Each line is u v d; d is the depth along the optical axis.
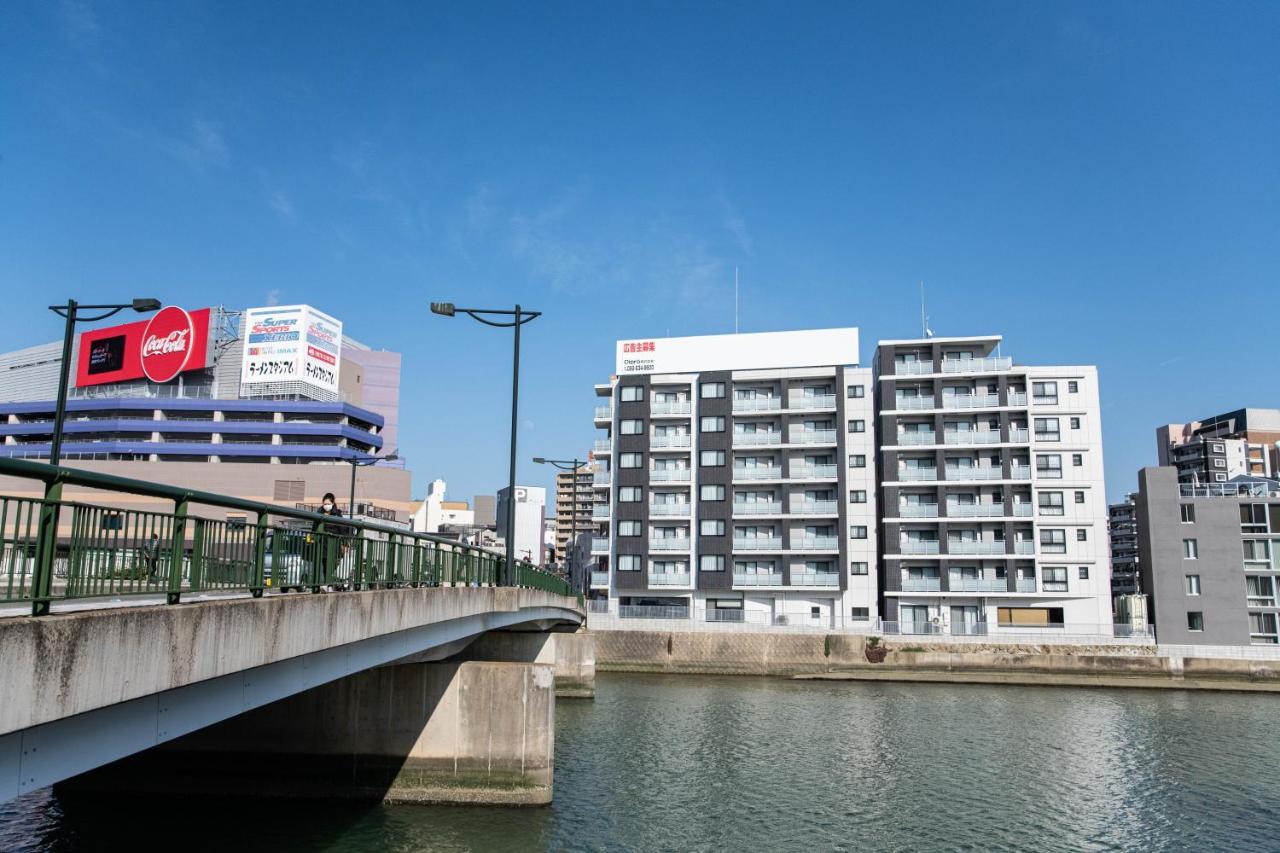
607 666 73.75
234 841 22.20
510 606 30.50
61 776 9.34
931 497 80.12
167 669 10.41
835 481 81.25
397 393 133.88
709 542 82.06
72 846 21.44
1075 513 78.75
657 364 86.88
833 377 83.19
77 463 92.75
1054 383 81.06
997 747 40.38
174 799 25.64
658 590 82.69
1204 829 27.64
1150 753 39.75
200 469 92.12
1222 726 47.91
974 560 78.69
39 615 8.88
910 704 54.94
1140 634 73.31
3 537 8.55
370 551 18.45
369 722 25.94
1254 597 73.12
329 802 25.45
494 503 128.75
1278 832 27.41
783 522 81.25
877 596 80.69
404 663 26.27
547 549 161.88
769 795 30.14
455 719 26.03
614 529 84.50
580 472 181.38
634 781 31.12
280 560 14.38
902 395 81.62
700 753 36.88
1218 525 73.81
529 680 26.17
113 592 10.24
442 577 23.78
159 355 101.31
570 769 32.69
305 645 14.31
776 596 81.31
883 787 31.84
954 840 25.91
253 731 26.02
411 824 24.14
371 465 96.56
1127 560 117.50
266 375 101.25
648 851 23.61
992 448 79.81
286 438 98.38
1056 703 56.88
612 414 88.81
